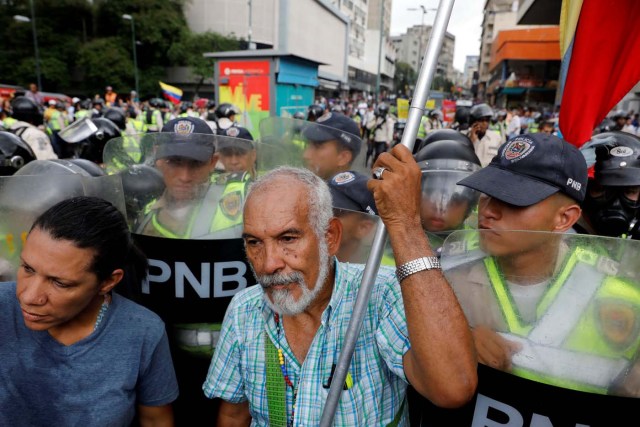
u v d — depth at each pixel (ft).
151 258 6.64
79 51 126.93
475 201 6.80
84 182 5.85
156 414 4.93
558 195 4.78
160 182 6.89
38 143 16.34
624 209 6.80
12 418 4.35
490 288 4.23
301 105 43.34
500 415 4.04
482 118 19.47
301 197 3.76
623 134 7.19
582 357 3.90
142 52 138.51
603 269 3.97
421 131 27.61
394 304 3.97
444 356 3.27
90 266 4.00
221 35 146.72
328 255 4.00
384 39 252.21
